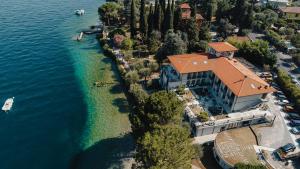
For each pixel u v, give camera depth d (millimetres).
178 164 43438
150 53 105375
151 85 82688
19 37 116938
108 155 60812
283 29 122812
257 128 65125
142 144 45375
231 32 123938
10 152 61531
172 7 107375
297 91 74312
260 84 68562
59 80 89000
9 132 66938
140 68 90312
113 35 116625
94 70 95688
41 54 104688
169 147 43688
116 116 72688
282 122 67750
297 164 55625
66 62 100438
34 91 82750
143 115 53750
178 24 114125
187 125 61125
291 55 101938
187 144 47062
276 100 76250
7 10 149000
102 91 83562
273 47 109375
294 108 72750
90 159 60094
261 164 52219
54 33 125375
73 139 65750
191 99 72938
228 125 65625
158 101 52625
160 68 91938
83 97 80938
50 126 69625
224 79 70812
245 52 97125
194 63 77125
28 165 58719
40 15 146750
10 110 74062
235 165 50125
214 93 76062
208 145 61875
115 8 138875
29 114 73312
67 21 142375
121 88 84875
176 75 79125
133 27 113500
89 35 127062
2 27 125062
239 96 64812
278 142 61125
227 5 137625
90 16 153125
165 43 94875
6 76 88500
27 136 66125
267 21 124875
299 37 105250
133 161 59062
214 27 131250
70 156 61188
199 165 56469
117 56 102312
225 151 57125
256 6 146500
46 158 60562
